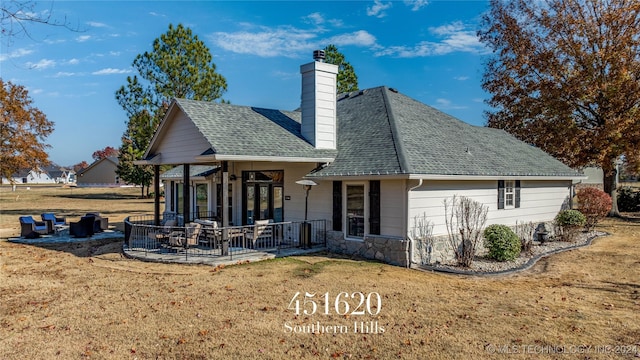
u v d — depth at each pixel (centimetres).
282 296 910
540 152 2164
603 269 1218
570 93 2611
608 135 2458
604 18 2539
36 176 12262
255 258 1283
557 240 1770
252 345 662
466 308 840
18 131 3200
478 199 1489
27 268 1243
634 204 3119
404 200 1238
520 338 688
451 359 614
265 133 1489
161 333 712
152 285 1013
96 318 789
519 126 3023
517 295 938
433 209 1316
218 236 1430
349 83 4088
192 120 1377
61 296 938
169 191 2553
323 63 1541
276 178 1652
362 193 1358
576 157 2698
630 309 838
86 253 1495
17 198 5278
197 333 710
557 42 2705
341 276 1082
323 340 681
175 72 2639
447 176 1267
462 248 1291
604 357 620
